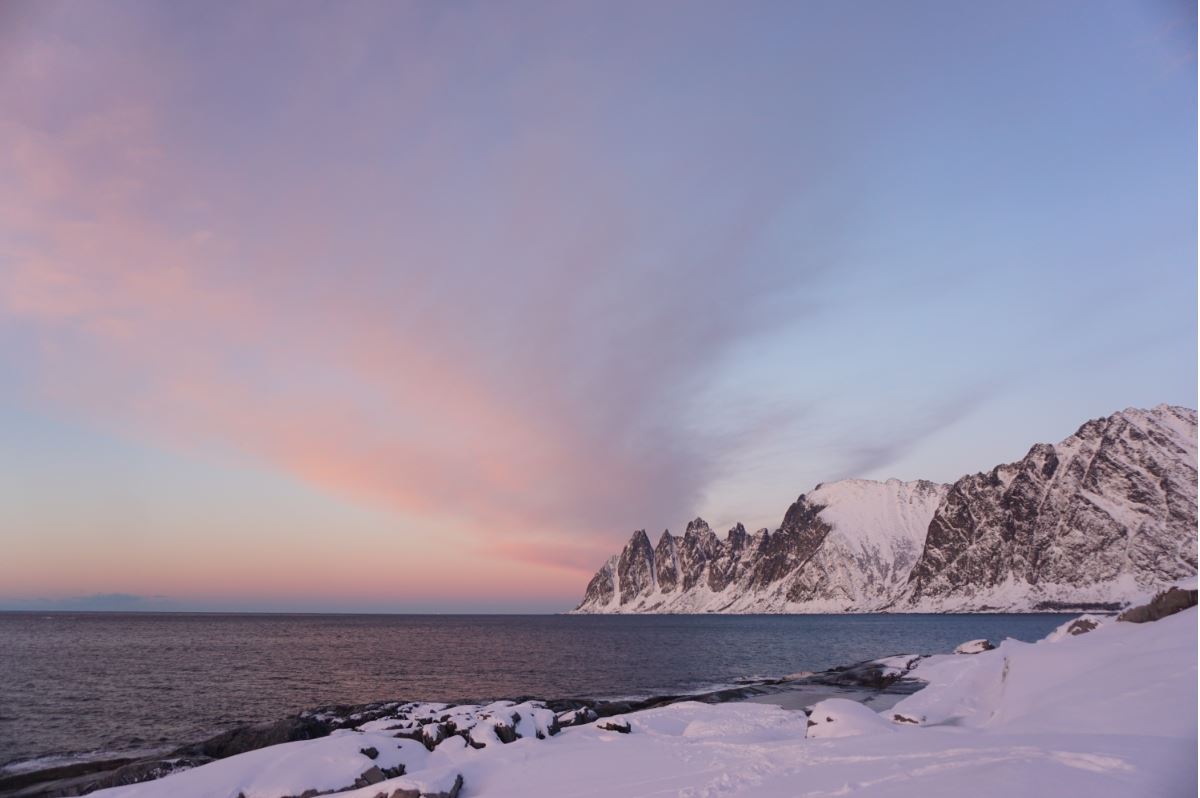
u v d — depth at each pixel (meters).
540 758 19.83
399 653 95.25
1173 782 8.62
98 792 17.91
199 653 89.75
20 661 75.56
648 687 57.41
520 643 125.69
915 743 14.08
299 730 29.39
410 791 16.12
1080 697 18.22
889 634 163.00
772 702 42.56
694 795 12.36
